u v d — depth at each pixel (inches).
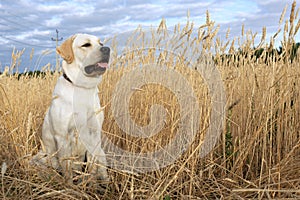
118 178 60.1
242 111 73.5
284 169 58.6
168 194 51.3
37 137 76.7
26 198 51.1
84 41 62.7
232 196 52.4
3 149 63.9
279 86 70.8
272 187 54.9
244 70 80.2
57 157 64.9
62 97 62.3
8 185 54.8
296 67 81.4
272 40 72.6
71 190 50.9
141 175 57.3
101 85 75.5
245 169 65.0
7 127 67.5
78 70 62.0
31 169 57.6
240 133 69.6
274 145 66.1
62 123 61.7
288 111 69.4
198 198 52.1
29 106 86.8
